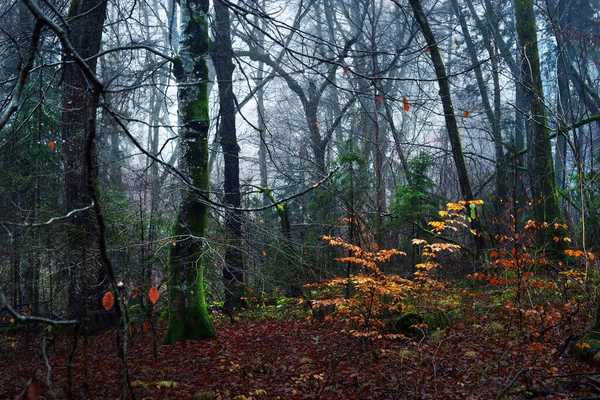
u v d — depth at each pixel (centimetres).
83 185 926
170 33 915
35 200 1065
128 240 997
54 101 1102
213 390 666
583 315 799
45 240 980
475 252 1266
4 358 877
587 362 631
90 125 259
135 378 723
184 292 968
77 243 893
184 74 965
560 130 996
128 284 964
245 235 1248
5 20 977
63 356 877
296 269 1239
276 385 686
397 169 2277
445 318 904
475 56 2194
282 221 1464
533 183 1428
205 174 966
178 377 728
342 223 1362
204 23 979
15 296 1155
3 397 668
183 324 964
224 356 839
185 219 957
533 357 673
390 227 1482
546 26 1991
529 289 865
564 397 530
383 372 689
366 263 789
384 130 2289
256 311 1305
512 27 2294
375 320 807
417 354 750
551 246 1248
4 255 945
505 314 864
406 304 955
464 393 590
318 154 1881
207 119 972
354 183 1496
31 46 229
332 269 1313
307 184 1812
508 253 909
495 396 571
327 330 987
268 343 935
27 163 1072
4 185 1037
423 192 1594
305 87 2067
